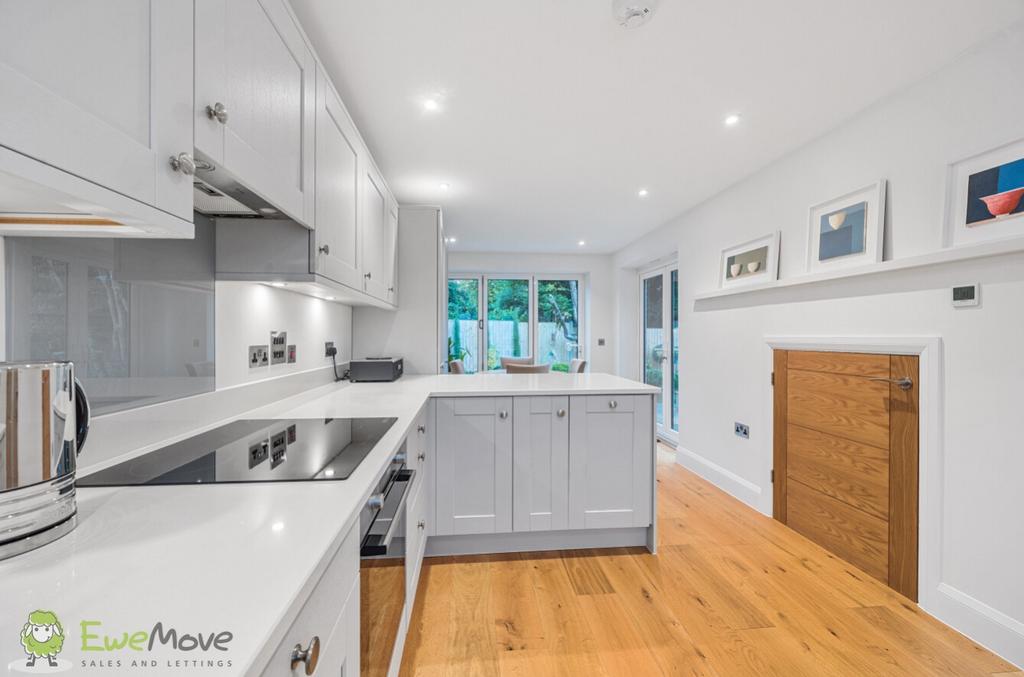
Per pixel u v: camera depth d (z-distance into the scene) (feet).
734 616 5.95
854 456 7.25
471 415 7.37
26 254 2.76
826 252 7.92
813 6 4.97
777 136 8.17
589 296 20.67
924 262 5.98
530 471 7.45
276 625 1.52
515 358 19.89
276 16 3.89
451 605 6.15
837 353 7.60
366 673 3.17
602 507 7.59
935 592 5.96
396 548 4.46
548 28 5.31
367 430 4.53
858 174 7.35
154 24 2.33
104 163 1.99
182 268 4.21
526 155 9.02
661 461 13.61
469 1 4.87
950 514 5.81
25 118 1.65
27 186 1.76
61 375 2.22
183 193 2.59
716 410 11.26
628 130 7.93
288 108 4.16
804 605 6.20
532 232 16.10
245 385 5.38
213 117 2.89
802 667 5.06
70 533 2.23
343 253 5.83
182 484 2.94
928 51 5.74
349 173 6.10
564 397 7.49
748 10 5.02
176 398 4.14
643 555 7.61
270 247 4.71
